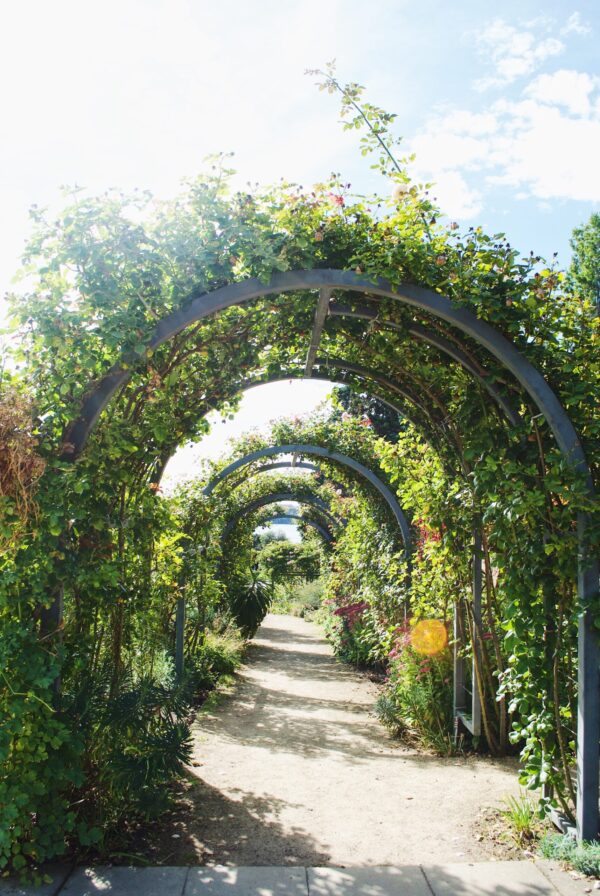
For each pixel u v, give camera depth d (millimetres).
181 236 2967
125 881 2574
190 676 3693
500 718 4570
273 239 3035
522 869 2688
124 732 3123
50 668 2760
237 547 10812
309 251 3031
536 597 3197
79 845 2869
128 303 2932
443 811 3434
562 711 3047
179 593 5422
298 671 8805
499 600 4344
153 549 4043
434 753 4660
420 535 5867
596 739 2855
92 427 3012
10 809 2508
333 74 3258
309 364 4402
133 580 3691
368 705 6574
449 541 4465
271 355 4508
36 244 2814
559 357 3125
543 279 3111
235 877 2619
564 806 3037
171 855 2873
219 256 2984
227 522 9938
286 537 27719
